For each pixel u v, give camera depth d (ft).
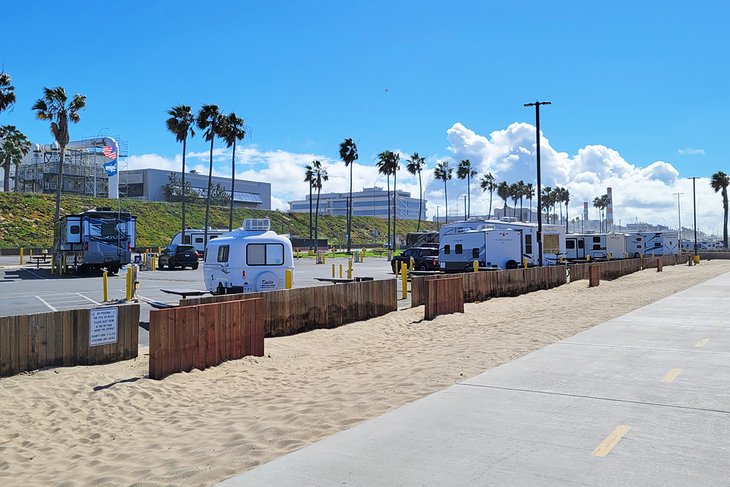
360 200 615.98
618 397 22.07
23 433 21.68
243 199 415.64
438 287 53.26
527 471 14.88
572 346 33.35
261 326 35.22
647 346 33.04
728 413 19.83
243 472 15.97
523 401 21.72
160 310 29.30
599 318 47.65
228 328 33.04
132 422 22.98
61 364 30.07
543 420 19.31
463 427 18.71
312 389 26.96
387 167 276.41
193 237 168.96
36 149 313.53
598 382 24.57
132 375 29.32
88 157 300.81
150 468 17.40
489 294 70.49
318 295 47.37
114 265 104.99
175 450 19.06
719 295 63.57
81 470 17.88
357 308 51.24
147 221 270.67
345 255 218.38
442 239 111.45
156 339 29.07
